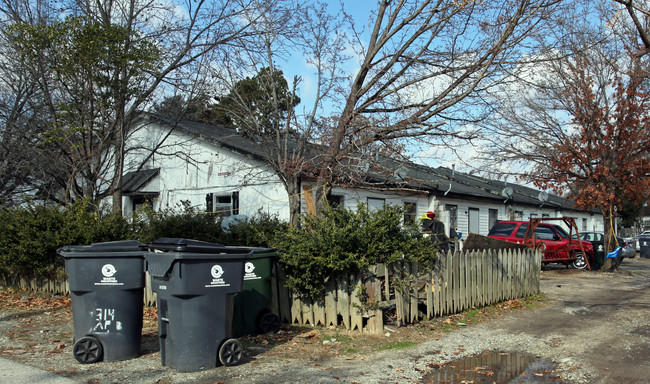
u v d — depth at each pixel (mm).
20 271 11570
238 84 12219
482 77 9211
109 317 6098
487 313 9156
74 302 6184
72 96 12727
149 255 5785
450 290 8805
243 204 16031
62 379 5438
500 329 8008
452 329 7852
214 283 5758
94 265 6090
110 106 12852
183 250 5711
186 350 5676
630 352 6746
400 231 7766
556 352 6742
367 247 7238
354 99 10148
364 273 7332
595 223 38406
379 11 10422
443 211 19797
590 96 16453
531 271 11359
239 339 7145
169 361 5801
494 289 10016
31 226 10922
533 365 6176
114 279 6098
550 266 19953
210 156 17047
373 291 7301
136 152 18000
